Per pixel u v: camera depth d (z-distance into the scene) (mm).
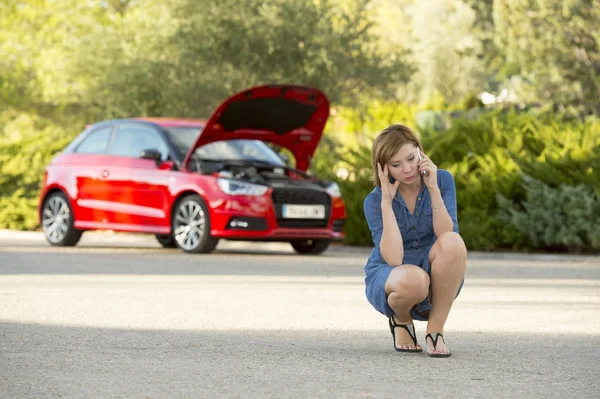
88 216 19797
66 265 15805
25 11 37688
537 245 19438
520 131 21828
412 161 7270
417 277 7289
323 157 22938
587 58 31766
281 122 19516
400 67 30469
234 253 19141
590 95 31422
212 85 28891
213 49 28891
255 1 29453
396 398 5938
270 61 29234
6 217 25141
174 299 11336
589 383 6457
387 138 7289
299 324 9367
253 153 19688
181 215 18672
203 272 14969
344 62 29219
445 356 7492
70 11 36375
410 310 7605
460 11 62031
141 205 19062
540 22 31375
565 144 20906
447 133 22516
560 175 19750
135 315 9898
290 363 7188
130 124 19828
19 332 8688
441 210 7363
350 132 30062
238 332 8820
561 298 11836
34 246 20219
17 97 35344
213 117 18406
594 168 19656
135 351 7707
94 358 7359
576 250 19266
